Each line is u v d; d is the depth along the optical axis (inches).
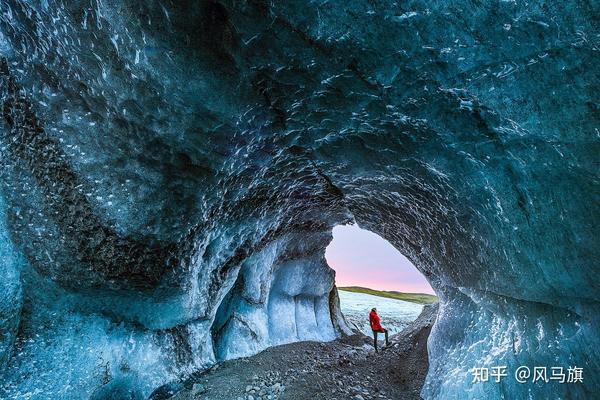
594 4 77.1
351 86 137.8
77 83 137.3
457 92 118.4
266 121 168.2
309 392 239.6
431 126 139.9
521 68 99.1
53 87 140.1
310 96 150.4
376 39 111.7
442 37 102.1
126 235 163.9
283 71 136.7
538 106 102.6
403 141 161.2
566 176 111.1
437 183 174.6
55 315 167.9
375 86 132.9
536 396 147.6
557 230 124.1
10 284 150.3
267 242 348.2
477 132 128.2
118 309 191.3
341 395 239.0
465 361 211.2
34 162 151.1
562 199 116.6
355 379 286.8
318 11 107.0
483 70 106.0
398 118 147.0
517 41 93.1
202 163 168.9
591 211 108.7
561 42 87.4
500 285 175.2
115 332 194.9
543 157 113.7
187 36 121.5
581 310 135.6
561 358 141.3
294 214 322.0
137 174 156.6
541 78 97.4
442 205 187.5
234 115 153.6
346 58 123.5
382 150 177.9
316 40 118.2
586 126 95.3
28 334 159.3
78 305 174.7
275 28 116.3
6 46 136.1
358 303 1261.1
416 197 205.6
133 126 146.3
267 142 184.5
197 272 229.8
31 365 155.4
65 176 152.1
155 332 226.1
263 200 249.3
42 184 152.7
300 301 518.9
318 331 509.7
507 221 145.1
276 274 459.8
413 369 304.7
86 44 125.6
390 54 115.6
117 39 122.2
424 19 99.3
